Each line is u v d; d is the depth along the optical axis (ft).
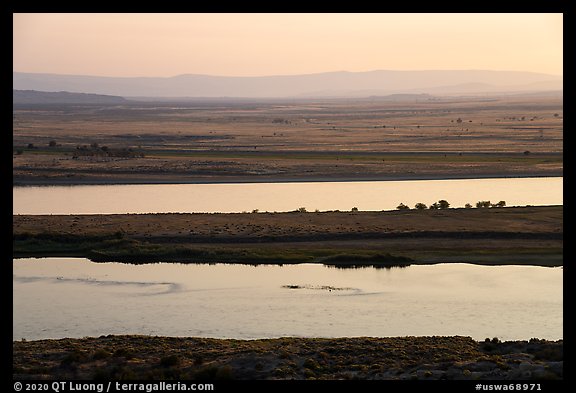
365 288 301.43
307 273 330.13
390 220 422.41
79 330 246.47
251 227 407.44
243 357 203.72
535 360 197.67
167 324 253.24
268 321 256.11
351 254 353.92
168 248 362.94
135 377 186.50
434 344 216.13
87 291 296.92
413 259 350.43
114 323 254.47
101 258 355.56
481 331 242.37
